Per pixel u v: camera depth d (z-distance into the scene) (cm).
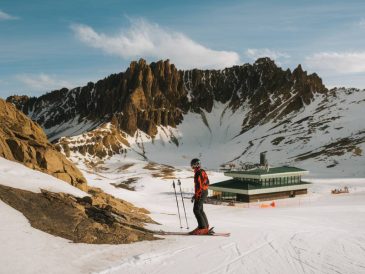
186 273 1216
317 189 10569
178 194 9325
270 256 1472
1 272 1056
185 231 2094
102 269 1179
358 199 7762
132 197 7806
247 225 2748
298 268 1320
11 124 2916
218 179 13788
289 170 10188
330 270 1301
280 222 3369
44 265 1152
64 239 1427
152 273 1195
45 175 2392
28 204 1641
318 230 2248
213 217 4109
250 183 9562
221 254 1470
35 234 1390
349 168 15888
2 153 2467
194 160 1888
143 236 1692
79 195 2219
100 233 1576
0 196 1612
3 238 1284
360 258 1475
